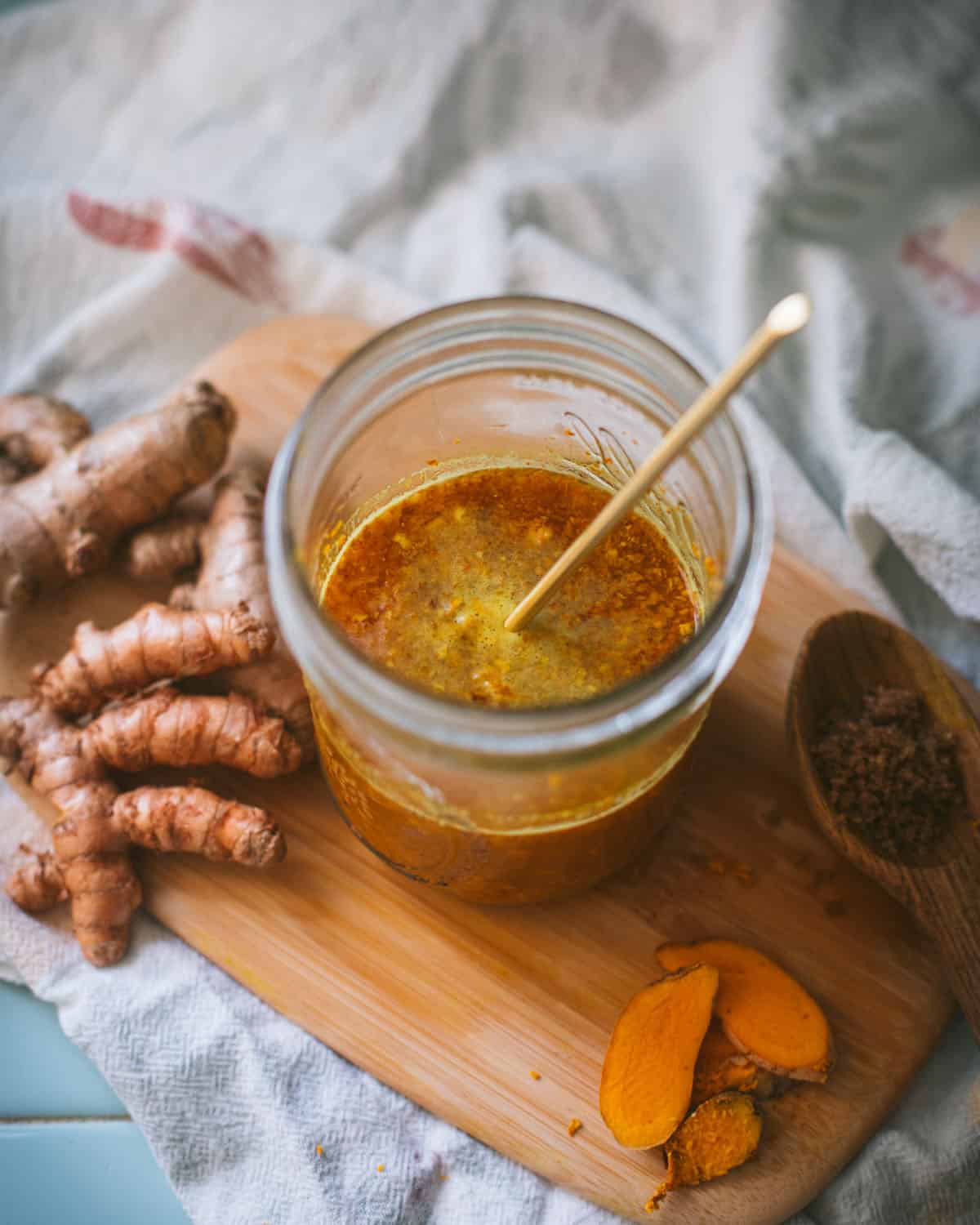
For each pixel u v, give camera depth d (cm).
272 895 32
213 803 31
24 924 32
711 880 32
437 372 29
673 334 39
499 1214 30
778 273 40
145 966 32
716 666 25
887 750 31
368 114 43
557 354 28
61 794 32
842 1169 30
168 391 41
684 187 42
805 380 39
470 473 31
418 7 44
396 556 30
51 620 35
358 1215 30
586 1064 31
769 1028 30
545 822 27
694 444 27
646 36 43
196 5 44
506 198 41
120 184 43
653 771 27
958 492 36
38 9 44
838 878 32
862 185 41
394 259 42
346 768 28
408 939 32
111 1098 32
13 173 43
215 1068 31
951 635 37
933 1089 31
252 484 35
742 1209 29
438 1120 31
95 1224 31
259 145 43
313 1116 31
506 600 29
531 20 43
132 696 33
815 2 42
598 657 28
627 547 30
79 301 42
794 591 35
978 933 30
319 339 39
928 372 39
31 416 37
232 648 32
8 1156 32
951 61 42
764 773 33
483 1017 31
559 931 32
